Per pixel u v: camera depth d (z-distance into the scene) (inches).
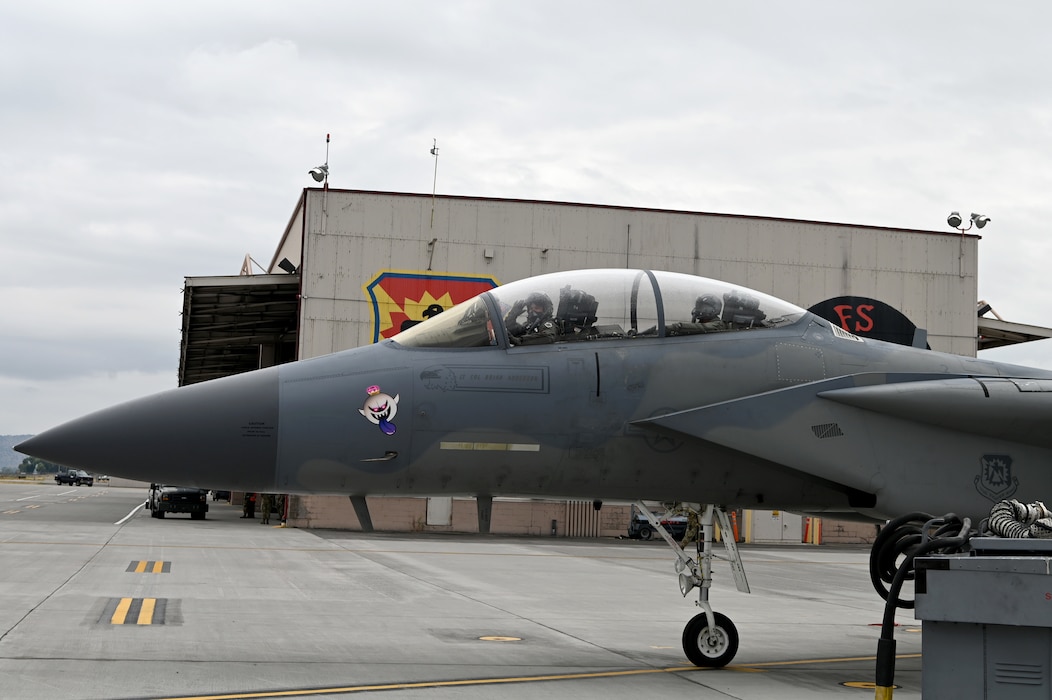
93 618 448.8
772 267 1471.5
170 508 1518.2
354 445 334.0
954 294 1523.1
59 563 713.0
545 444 346.6
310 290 1348.4
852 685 354.3
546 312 360.2
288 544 1046.4
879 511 364.8
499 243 1402.6
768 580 861.2
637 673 361.7
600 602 620.4
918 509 360.5
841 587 807.1
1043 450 376.8
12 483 5128.0
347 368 344.2
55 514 1576.0
